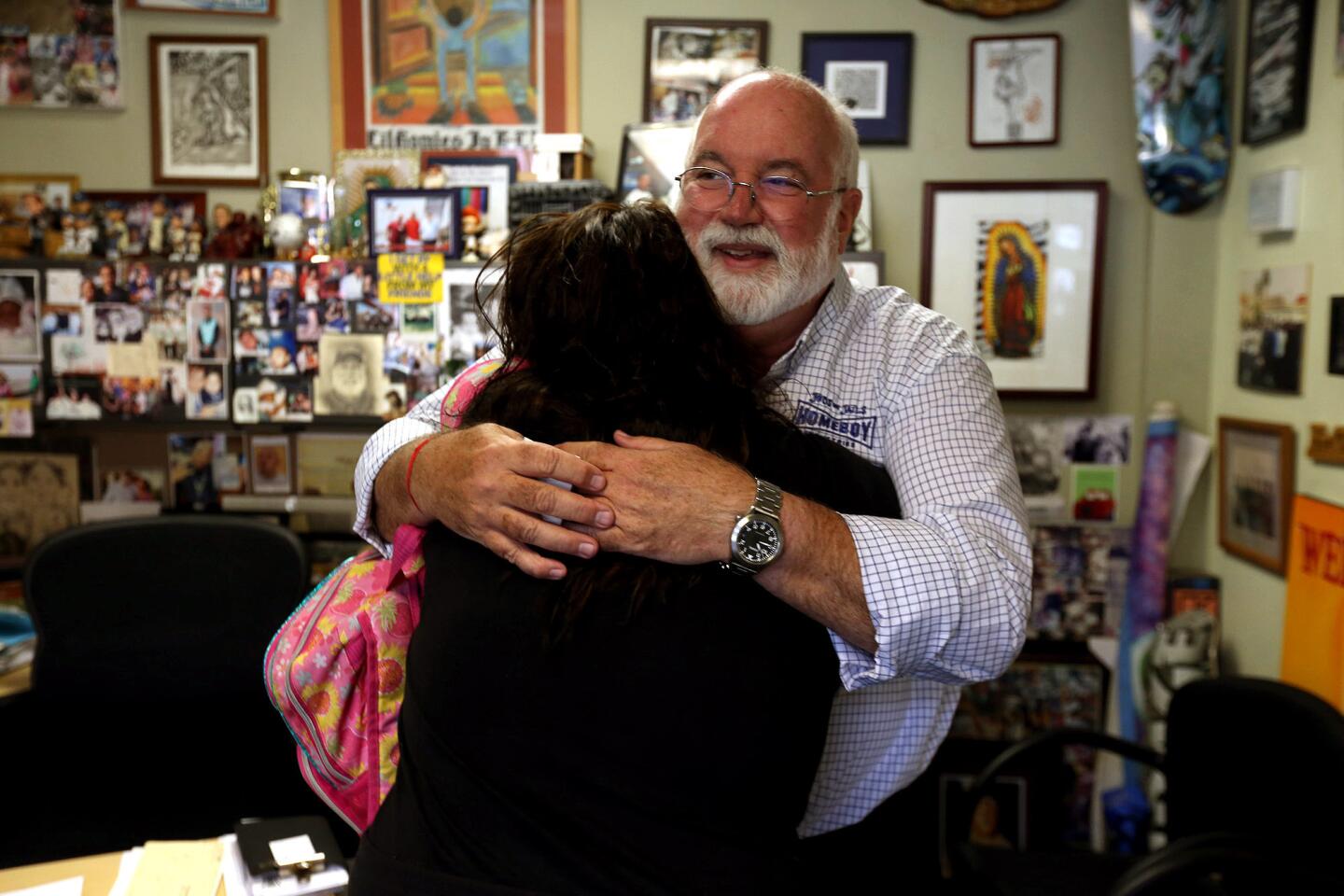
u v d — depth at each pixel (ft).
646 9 9.32
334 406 8.93
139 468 9.73
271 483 9.70
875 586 3.34
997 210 9.23
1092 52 9.16
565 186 8.68
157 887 4.38
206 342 8.95
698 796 3.01
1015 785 9.25
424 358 8.85
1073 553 9.45
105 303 8.95
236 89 9.48
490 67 9.41
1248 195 8.49
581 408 3.35
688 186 4.50
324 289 8.87
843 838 4.39
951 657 3.65
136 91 9.50
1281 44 7.90
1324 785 5.75
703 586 3.15
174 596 7.32
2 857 7.05
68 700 7.21
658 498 3.14
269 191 9.07
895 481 4.24
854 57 9.23
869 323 4.69
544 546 3.13
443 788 3.16
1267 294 8.21
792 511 3.27
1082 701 9.18
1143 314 9.35
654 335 3.37
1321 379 7.47
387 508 4.00
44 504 9.65
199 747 7.30
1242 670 8.69
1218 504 9.07
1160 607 8.96
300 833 4.73
